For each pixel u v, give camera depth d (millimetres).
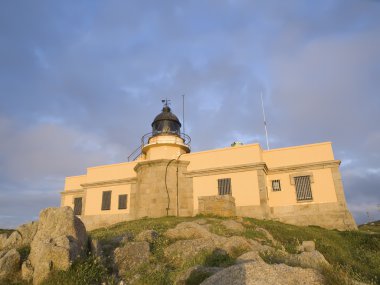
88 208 29422
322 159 23781
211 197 22219
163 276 8570
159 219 21531
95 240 9922
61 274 7914
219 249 10469
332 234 18422
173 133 28703
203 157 26141
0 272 8367
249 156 24641
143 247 10383
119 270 9133
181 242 11078
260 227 16922
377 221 29922
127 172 29047
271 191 24422
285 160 24875
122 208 27875
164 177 25359
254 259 8953
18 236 10406
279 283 6359
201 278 7586
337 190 22609
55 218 9781
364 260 14289
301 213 23047
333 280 7188
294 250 13281
